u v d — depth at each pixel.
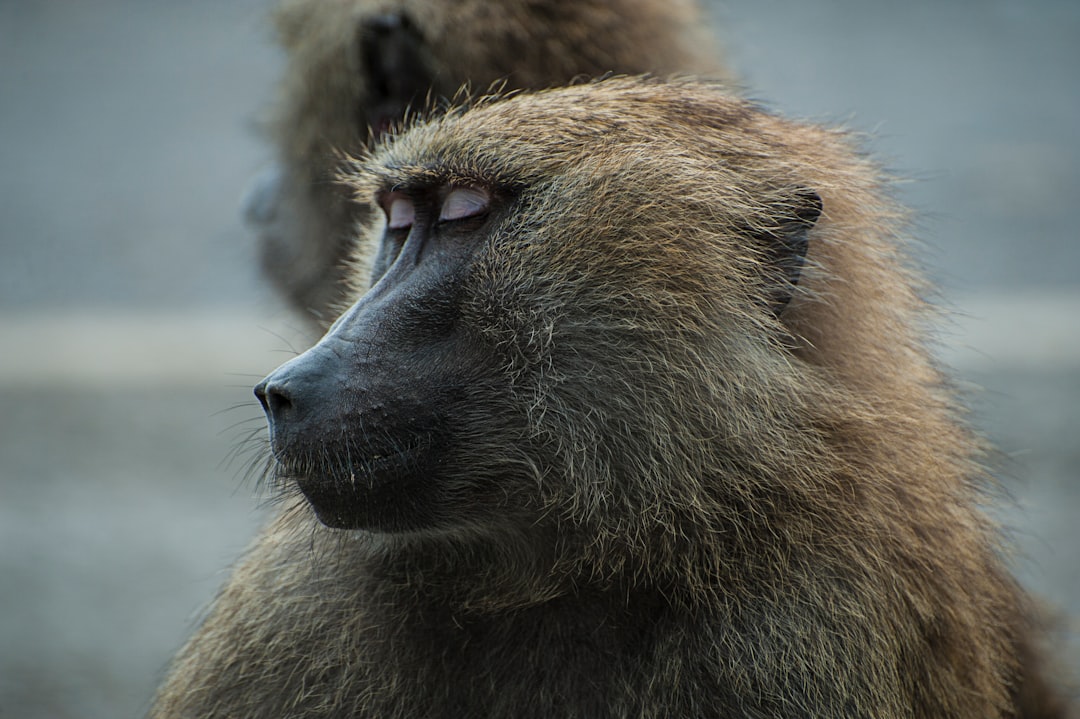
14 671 14.41
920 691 6.70
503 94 10.09
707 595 6.63
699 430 6.75
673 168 6.91
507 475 6.83
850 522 6.70
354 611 6.96
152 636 15.70
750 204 7.11
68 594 16.66
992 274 33.50
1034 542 16.92
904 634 6.62
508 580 6.90
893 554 6.72
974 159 43.66
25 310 32.44
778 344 6.96
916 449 7.13
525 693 6.79
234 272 35.72
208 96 53.34
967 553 7.20
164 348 28.66
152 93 53.78
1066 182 41.19
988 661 7.18
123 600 16.70
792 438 6.79
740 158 7.24
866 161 8.30
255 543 7.94
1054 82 53.09
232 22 62.25
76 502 19.95
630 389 6.76
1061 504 18.30
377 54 10.20
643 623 6.75
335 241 10.95
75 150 46.62
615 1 10.57
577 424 6.79
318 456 6.60
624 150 6.93
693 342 6.78
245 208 13.33
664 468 6.74
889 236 8.02
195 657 7.54
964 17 62.84
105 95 53.16
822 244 7.34
